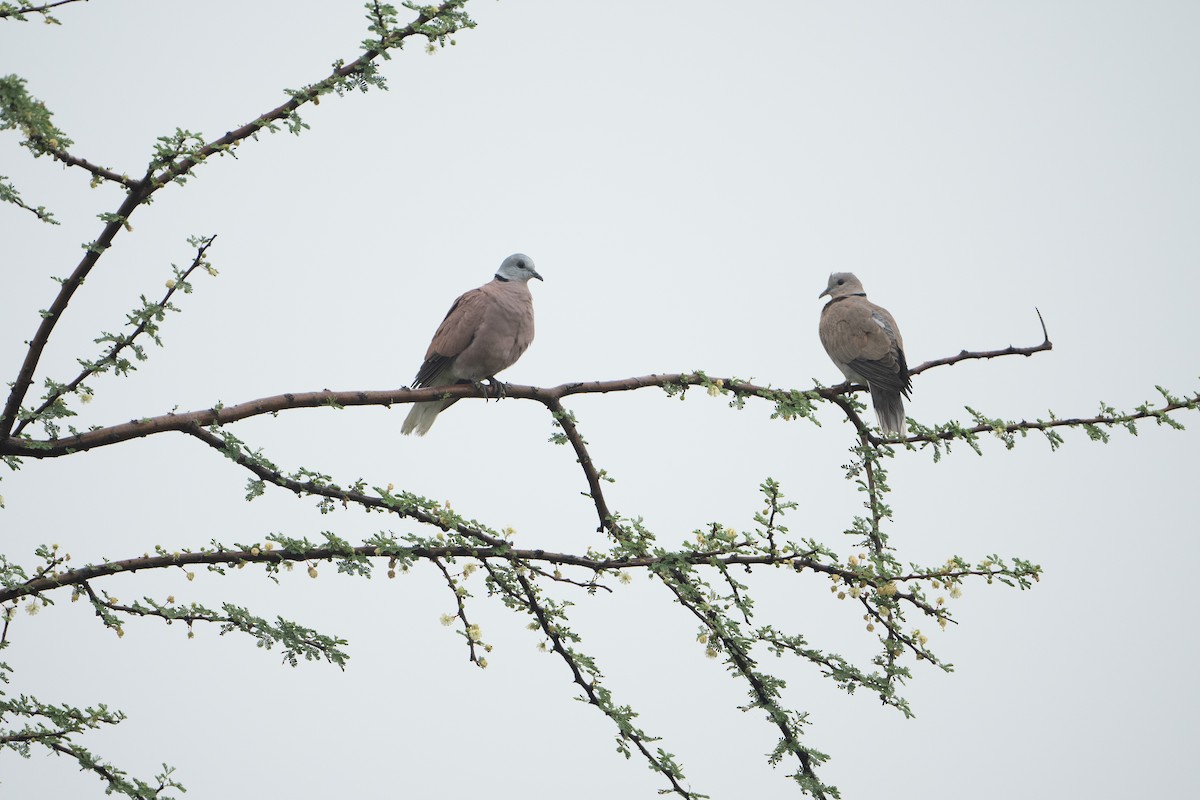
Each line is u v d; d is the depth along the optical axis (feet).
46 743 30.55
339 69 31.14
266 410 32.86
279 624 32.50
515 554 33.14
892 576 33.19
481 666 32.86
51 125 28.02
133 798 30.83
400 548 32.55
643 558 33.63
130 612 31.73
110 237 29.30
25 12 26.91
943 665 33.63
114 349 30.01
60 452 30.37
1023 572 33.19
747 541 33.27
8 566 31.42
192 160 29.32
